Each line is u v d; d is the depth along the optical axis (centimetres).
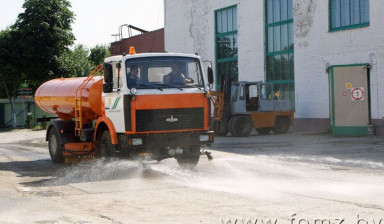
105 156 1253
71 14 5134
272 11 2931
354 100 2322
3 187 1048
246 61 3108
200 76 1235
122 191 958
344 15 2450
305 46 2662
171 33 3825
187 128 1200
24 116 5394
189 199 849
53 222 700
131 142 1155
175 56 1221
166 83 1198
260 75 3000
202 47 3494
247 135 2388
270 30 2948
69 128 1469
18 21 4956
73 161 1487
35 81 5128
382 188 917
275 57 2916
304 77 2673
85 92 1374
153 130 1171
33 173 1293
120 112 1184
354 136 2256
